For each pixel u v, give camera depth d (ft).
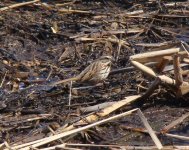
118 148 33.88
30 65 47.39
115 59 48.52
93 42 51.75
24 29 54.49
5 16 56.85
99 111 38.47
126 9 61.57
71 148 33.19
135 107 40.29
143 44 51.39
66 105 40.09
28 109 39.78
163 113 40.01
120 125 37.88
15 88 43.09
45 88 43.01
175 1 64.08
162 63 41.83
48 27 55.26
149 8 61.72
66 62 48.29
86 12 58.80
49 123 37.70
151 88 40.22
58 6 61.26
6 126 37.40
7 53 49.65
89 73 43.04
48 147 33.78
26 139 35.70
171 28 57.36
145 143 36.27
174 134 37.50
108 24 56.08
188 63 42.42
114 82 43.98
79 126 36.81
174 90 40.91
